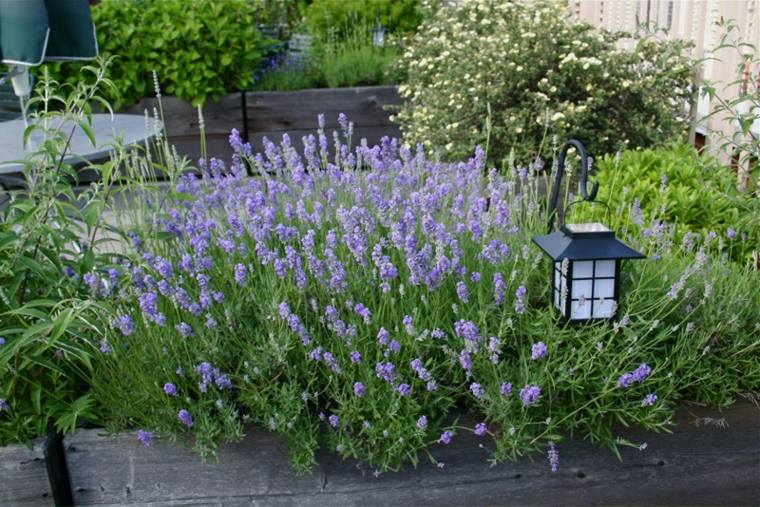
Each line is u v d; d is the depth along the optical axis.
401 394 2.05
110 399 2.21
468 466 2.21
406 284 2.37
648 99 4.73
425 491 2.21
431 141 5.02
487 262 2.44
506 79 4.82
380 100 6.94
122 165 4.51
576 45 4.85
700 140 5.05
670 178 3.46
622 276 2.36
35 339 2.04
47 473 2.20
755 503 2.29
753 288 2.49
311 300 2.25
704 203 3.22
